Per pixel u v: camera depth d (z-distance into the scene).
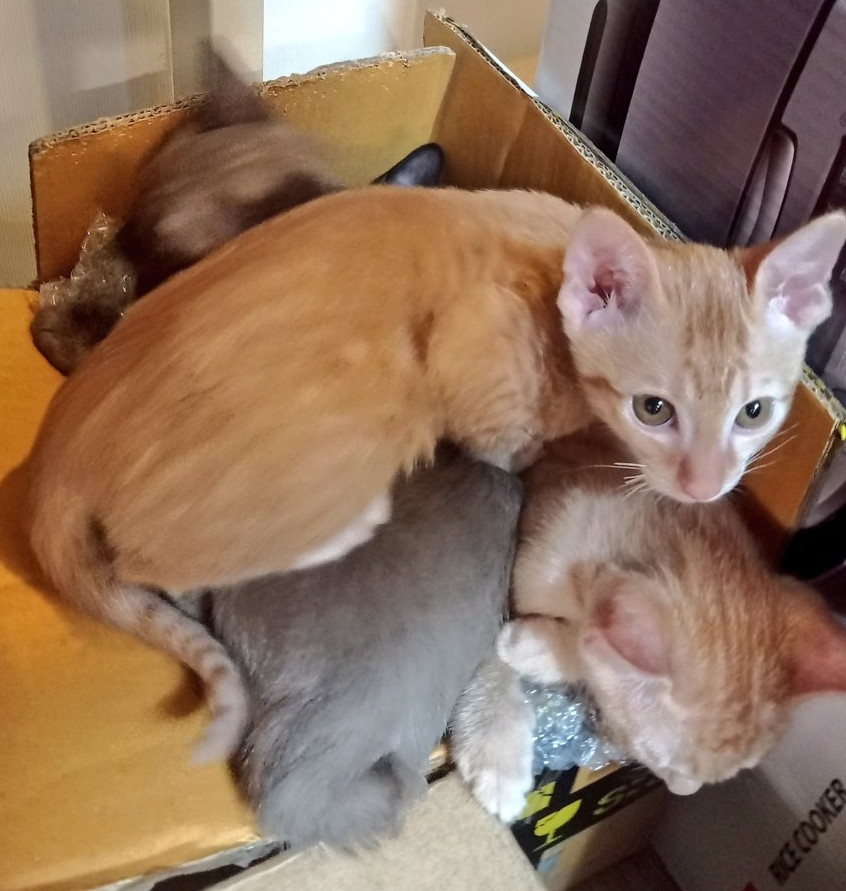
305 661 0.89
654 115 1.05
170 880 0.97
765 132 0.93
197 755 0.86
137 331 0.93
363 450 0.90
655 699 0.90
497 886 0.84
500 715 0.96
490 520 1.00
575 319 0.91
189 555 0.88
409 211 0.96
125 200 1.19
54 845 0.81
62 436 0.92
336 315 0.89
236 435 0.86
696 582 0.93
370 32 1.63
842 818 1.00
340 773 0.87
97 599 0.91
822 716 0.97
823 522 0.93
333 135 1.26
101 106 1.61
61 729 0.88
